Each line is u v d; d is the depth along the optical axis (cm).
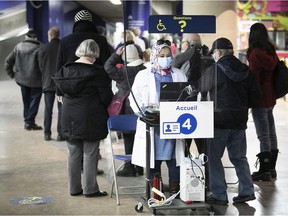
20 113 1052
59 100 551
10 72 853
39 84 846
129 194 505
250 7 1911
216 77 452
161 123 419
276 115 1056
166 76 455
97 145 491
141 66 567
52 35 768
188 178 439
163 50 451
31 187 527
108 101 484
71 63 479
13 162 637
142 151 451
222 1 720
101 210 454
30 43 834
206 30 455
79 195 499
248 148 741
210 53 472
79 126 474
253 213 450
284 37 1916
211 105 425
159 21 449
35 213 444
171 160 457
